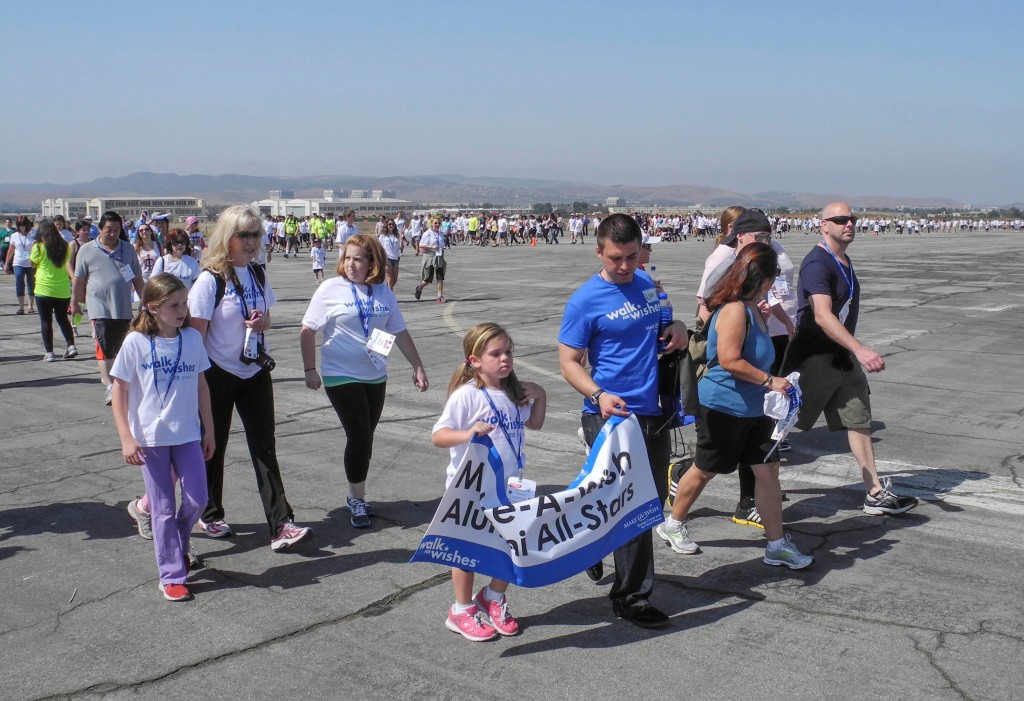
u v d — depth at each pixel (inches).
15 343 537.3
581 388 171.8
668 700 145.4
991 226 4778.5
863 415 230.5
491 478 163.3
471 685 150.6
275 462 214.2
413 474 269.3
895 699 144.8
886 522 225.8
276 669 156.5
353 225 997.2
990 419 329.4
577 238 2305.6
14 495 253.1
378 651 162.9
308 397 377.4
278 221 1688.0
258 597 186.4
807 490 251.8
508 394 169.9
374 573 198.4
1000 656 158.6
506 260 1360.7
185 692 149.0
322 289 225.1
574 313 173.6
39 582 194.2
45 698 147.2
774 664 156.6
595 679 152.2
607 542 169.0
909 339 518.3
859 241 2262.6
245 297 212.1
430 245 740.0
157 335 183.8
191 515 189.5
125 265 362.9
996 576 192.9
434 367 441.1
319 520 231.8
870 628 169.8
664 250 1697.8
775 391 184.7
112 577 197.0
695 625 172.1
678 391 174.7
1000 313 640.4
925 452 286.8
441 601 184.2
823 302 222.7
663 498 179.3
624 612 172.6
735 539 216.7
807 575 194.5
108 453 295.4
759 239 224.5
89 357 486.9
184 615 178.1
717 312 188.9
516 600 185.0
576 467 273.3
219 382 211.2
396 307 233.6
